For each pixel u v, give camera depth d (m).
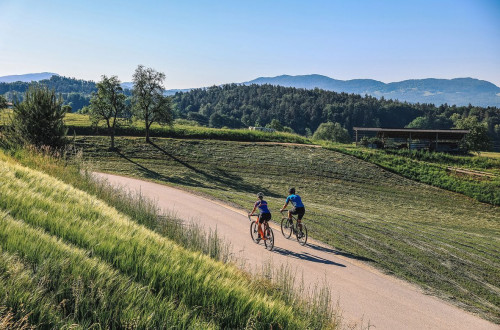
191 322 4.16
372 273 11.92
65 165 17.59
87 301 3.93
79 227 6.61
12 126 22.70
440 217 32.84
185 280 5.16
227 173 43.28
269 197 30.95
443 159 58.44
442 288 11.55
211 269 6.14
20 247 4.60
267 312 4.95
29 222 6.32
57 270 4.30
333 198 36.19
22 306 3.45
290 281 7.02
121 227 7.43
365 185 42.34
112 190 14.98
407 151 59.88
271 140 63.94
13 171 10.93
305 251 13.58
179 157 48.78
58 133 23.48
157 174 40.09
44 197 8.61
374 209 32.97
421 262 14.02
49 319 3.49
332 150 57.25
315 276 10.91
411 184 44.00
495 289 12.03
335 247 14.54
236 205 21.95
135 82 51.78
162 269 5.22
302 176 43.94
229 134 63.03
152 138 57.09
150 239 7.13
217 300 4.89
